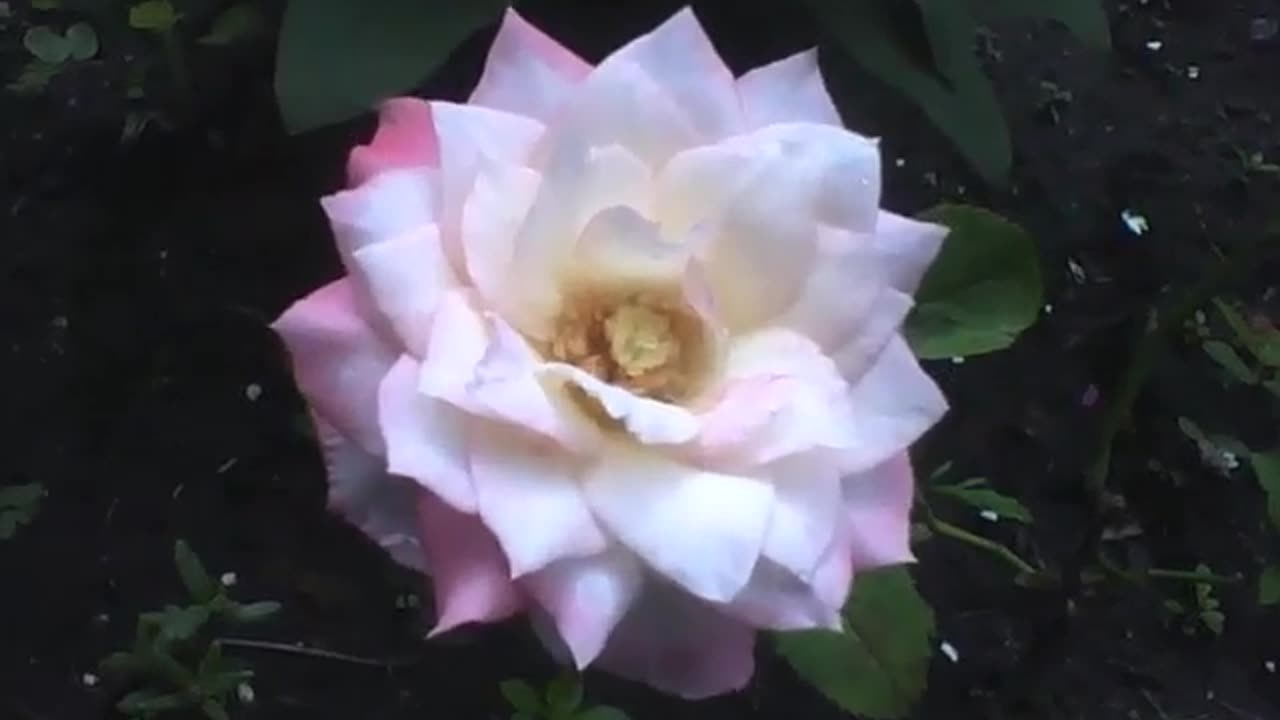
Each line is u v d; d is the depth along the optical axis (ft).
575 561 1.29
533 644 1.83
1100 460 1.96
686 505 1.28
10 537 1.86
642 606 1.34
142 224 2.02
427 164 1.36
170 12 1.97
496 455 1.28
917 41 1.72
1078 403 2.07
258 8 1.97
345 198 1.31
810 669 1.63
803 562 1.29
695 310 1.31
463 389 1.27
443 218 1.31
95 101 2.07
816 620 1.31
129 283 1.99
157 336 1.97
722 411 1.29
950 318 1.66
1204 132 2.30
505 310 1.31
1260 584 1.83
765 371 1.32
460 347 1.28
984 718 1.90
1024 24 2.25
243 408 1.94
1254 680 1.95
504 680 1.80
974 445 2.03
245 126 2.06
